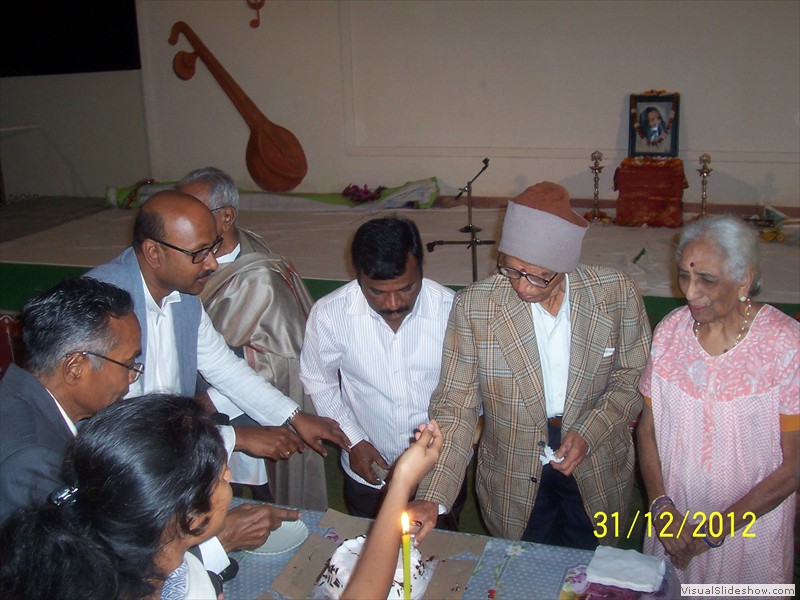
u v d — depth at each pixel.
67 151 8.87
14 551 1.18
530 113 7.42
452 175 7.80
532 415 2.08
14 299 5.56
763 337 1.90
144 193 8.23
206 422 1.30
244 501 1.99
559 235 1.87
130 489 1.18
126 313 1.69
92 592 1.17
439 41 7.46
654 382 2.04
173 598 1.47
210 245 2.10
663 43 6.89
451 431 2.06
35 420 1.56
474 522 3.28
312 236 6.91
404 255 1.98
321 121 7.98
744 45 6.71
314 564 1.78
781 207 6.94
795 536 2.73
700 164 7.09
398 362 2.26
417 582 1.67
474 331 2.07
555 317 2.09
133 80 8.41
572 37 7.11
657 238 6.37
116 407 1.27
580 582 1.69
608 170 7.34
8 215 8.13
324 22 7.69
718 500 2.00
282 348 2.62
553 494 2.30
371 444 2.39
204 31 8.03
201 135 8.41
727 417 1.94
